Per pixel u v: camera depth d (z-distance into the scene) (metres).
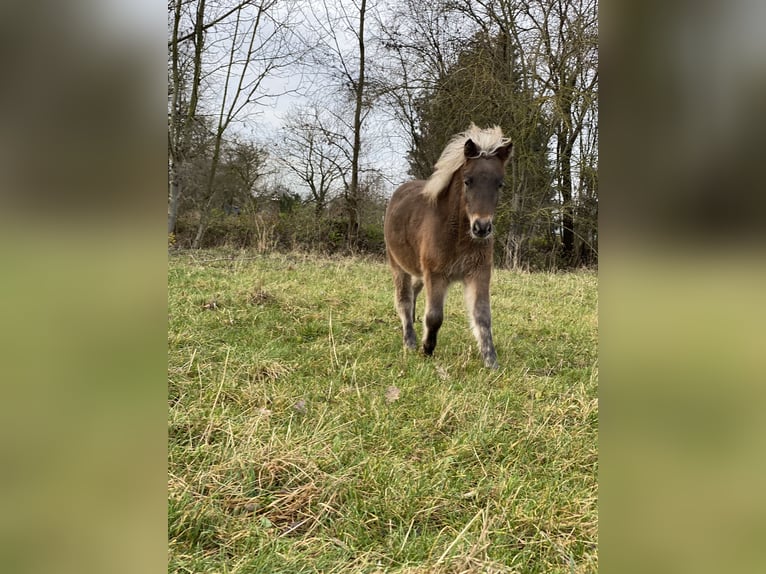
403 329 4.53
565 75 11.04
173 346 3.44
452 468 2.22
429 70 12.95
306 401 2.80
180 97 9.94
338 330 4.38
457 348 4.24
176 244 11.12
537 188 12.91
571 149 12.22
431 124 13.48
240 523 1.73
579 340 4.47
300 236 13.03
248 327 4.14
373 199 14.31
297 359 3.50
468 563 1.53
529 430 2.54
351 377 3.21
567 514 1.85
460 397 2.93
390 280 7.55
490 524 1.76
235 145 12.20
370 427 2.51
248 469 2.00
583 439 2.46
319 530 1.78
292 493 1.91
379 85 13.30
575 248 13.48
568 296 6.79
